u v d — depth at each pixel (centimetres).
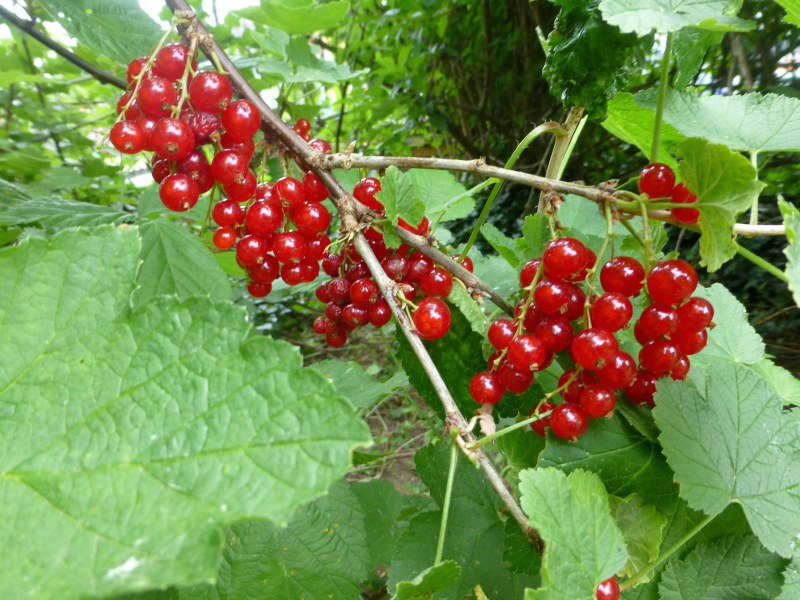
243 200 14
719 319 19
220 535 7
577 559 10
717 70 52
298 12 25
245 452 8
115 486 8
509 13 64
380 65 64
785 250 9
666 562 15
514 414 16
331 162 13
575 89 15
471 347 15
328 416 8
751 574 15
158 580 7
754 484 13
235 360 8
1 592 6
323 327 17
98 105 52
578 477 12
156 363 9
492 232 23
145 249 21
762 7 45
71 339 9
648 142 19
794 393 19
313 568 17
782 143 15
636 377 14
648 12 11
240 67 27
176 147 12
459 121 76
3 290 9
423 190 26
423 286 14
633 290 12
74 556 7
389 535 26
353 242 13
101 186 47
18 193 25
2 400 8
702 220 11
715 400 13
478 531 18
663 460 13
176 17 12
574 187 12
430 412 47
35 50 36
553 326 13
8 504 7
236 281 57
